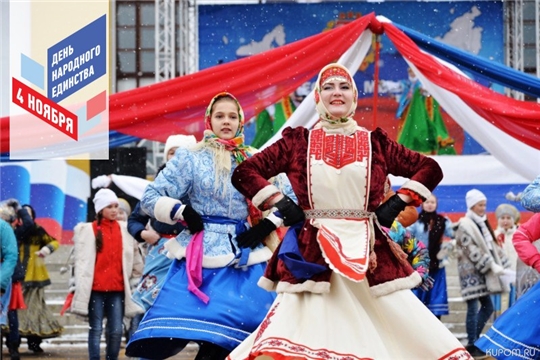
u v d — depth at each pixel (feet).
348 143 20.79
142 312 35.91
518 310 27.91
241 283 23.09
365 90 67.31
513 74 35.37
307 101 36.11
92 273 35.24
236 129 24.06
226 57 66.03
